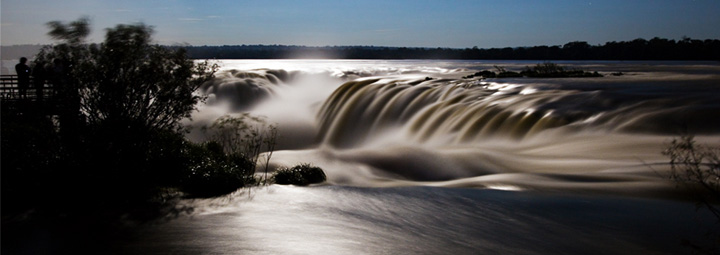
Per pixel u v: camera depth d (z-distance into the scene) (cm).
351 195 1003
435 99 2348
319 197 984
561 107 1847
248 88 3478
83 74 1031
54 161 980
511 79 2964
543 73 3500
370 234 759
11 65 3012
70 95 1030
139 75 1068
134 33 1071
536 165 1309
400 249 694
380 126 2338
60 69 1030
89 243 711
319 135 2405
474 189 1059
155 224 800
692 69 5228
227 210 884
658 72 4366
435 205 933
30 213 840
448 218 849
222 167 1069
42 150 988
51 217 823
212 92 3428
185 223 808
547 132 1667
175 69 1113
